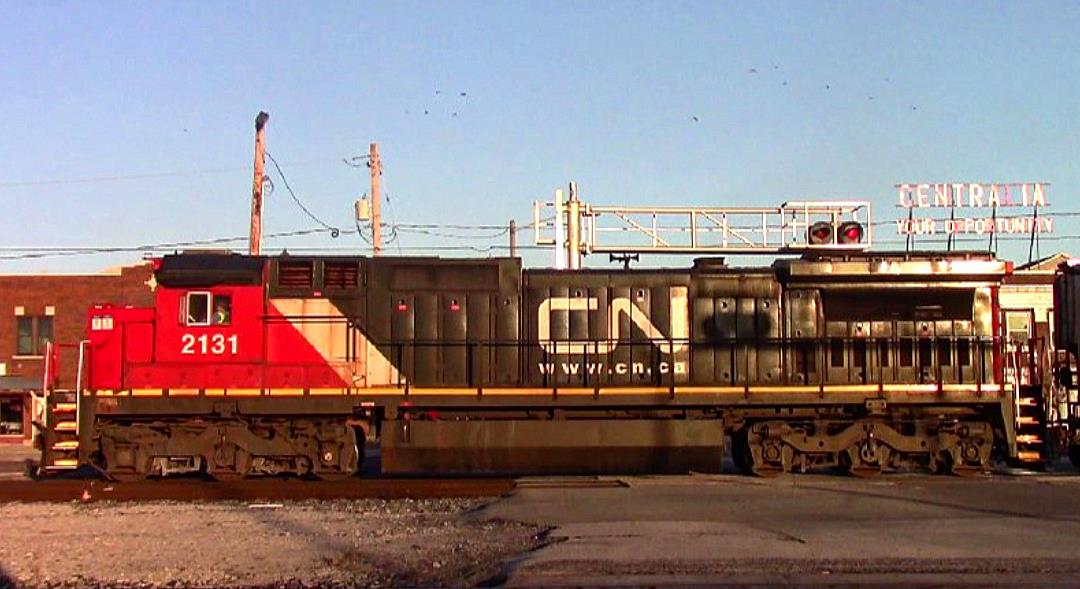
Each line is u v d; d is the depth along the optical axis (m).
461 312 21.08
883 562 11.30
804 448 20.84
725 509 15.68
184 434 20.31
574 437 20.47
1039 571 10.94
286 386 20.55
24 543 13.07
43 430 20.17
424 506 16.69
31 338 42.28
